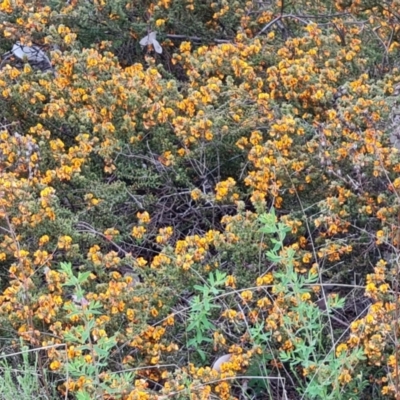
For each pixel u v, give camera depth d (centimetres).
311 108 348
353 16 415
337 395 229
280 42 404
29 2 405
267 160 300
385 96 341
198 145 325
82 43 418
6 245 281
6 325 261
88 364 233
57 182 317
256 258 285
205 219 320
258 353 248
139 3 416
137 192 339
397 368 231
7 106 347
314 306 260
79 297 230
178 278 275
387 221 283
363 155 293
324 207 288
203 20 426
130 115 340
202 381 242
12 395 237
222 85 349
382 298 249
